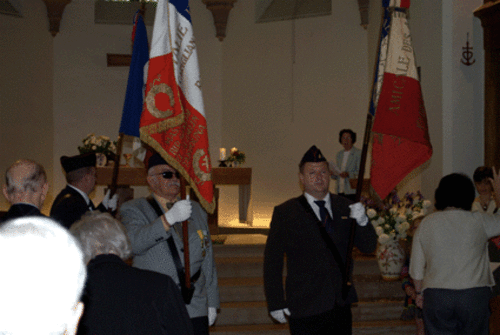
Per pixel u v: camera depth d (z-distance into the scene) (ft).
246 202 33.55
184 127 9.45
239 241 25.13
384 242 17.03
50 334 2.36
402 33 10.26
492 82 18.83
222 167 27.20
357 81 30.07
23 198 8.41
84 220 6.03
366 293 17.33
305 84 31.63
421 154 10.25
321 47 31.24
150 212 9.14
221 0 33.12
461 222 10.39
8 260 2.27
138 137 11.47
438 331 10.43
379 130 10.08
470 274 10.21
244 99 33.58
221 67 34.50
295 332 9.69
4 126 30.55
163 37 9.46
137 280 5.56
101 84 34.71
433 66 20.74
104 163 25.48
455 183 10.73
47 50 33.45
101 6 34.86
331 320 9.45
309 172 10.00
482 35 19.57
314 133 31.22
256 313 16.53
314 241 9.68
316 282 9.50
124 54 34.81
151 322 5.40
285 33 32.35
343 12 30.66
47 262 2.35
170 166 9.45
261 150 32.81
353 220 9.68
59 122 33.88
